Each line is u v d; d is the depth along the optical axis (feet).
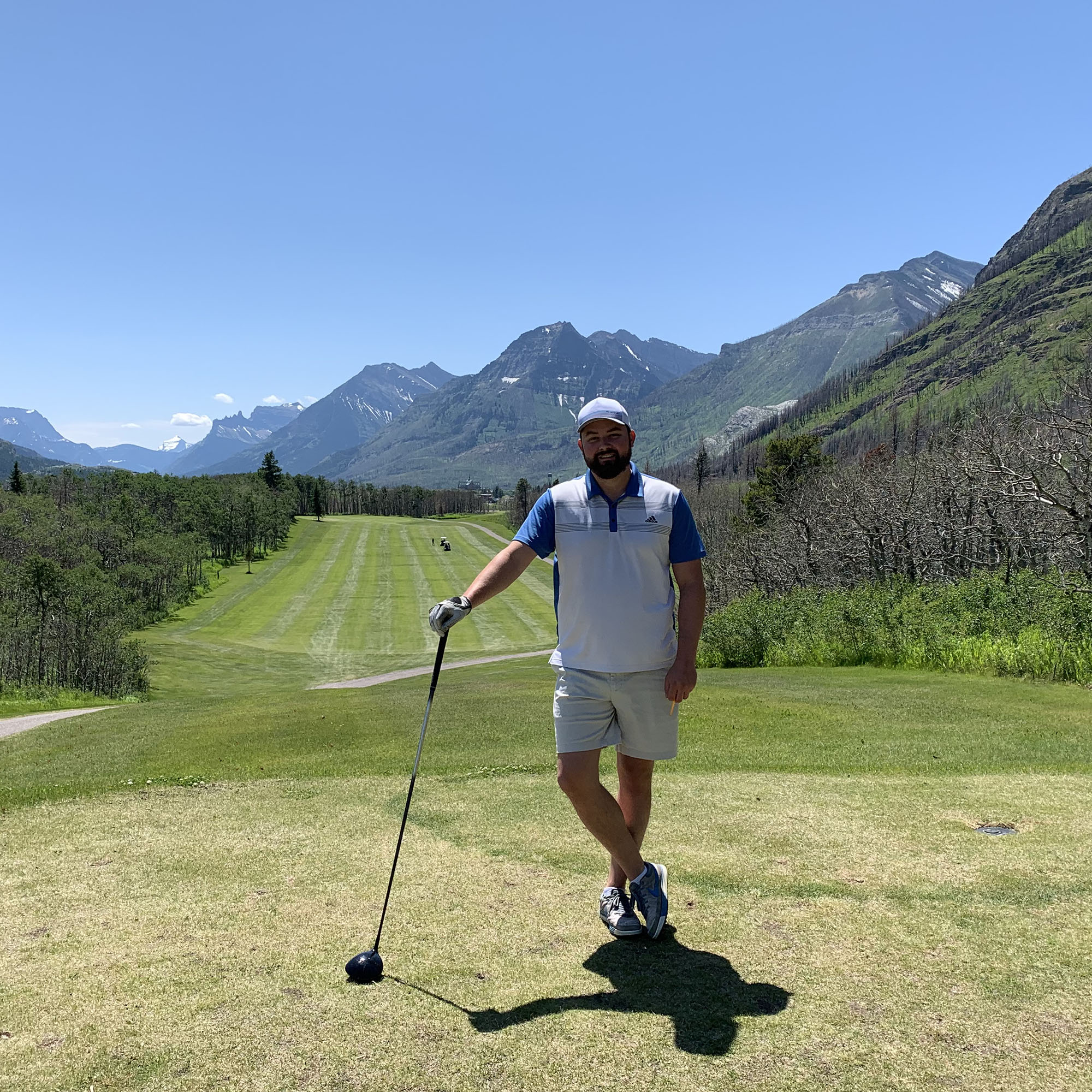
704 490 327.67
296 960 10.41
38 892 13.01
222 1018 9.02
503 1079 7.80
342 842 15.42
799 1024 8.62
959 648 50.90
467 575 310.24
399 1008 9.14
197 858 14.64
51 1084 7.87
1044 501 65.05
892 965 9.85
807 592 78.33
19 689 133.18
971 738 26.84
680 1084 7.66
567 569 11.28
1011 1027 8.45
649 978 9.72
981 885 12.19
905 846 14.06
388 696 57.62
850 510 108.37
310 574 315.78
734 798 17.70
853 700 37.58
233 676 164.35
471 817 16.92
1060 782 18.71
